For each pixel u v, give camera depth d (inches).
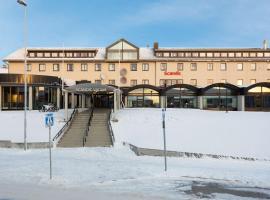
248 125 1210.0
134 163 762.8
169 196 481.7
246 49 2471.7
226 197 478.6
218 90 2000.5
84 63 2448.3
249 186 550.6
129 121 1288.1
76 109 1493.6
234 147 944.3
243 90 1939.0
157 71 2428.6
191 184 561.9
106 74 2443.4
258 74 2429.9
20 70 2449.6
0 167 701.9
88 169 686.5
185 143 993.5
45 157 842.8
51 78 1706.4
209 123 1247.5
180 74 2426.2
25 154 895.1
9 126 1232.2
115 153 912.9
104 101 1892.2
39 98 1674.5
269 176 625.6
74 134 1147.3
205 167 720.3
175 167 713.0
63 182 573.3
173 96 2034.9
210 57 2459.4
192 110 1603.1
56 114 1416.1
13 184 559.5
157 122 1269.7
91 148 980.6
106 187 537.6
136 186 545.0
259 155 863.1
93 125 1235.9
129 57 2448.3
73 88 1332.4
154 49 2498.8
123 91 2042.3
